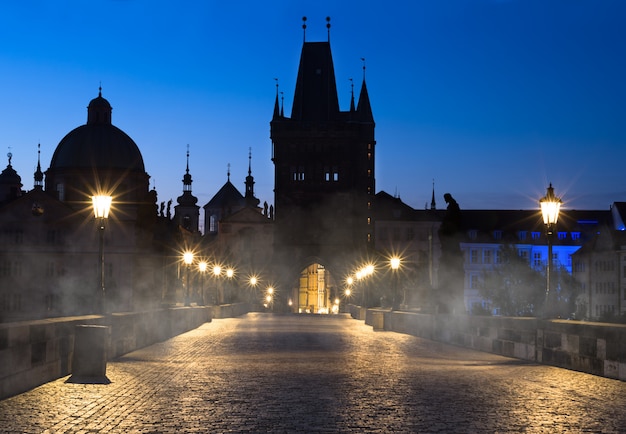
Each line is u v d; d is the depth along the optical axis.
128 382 20.17
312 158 158.25
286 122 159.00
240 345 35.91
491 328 30.77
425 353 31.09
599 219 156.12
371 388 19.22
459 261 41.69
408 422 14.44
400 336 45.31
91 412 15.27
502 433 13.40
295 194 157.62
